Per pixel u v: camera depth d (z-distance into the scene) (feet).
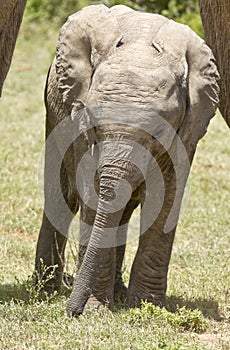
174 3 94.79
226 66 44.68
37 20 118.01
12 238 49.75
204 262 45.96
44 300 38.27
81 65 35.73
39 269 41.29
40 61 101.86
